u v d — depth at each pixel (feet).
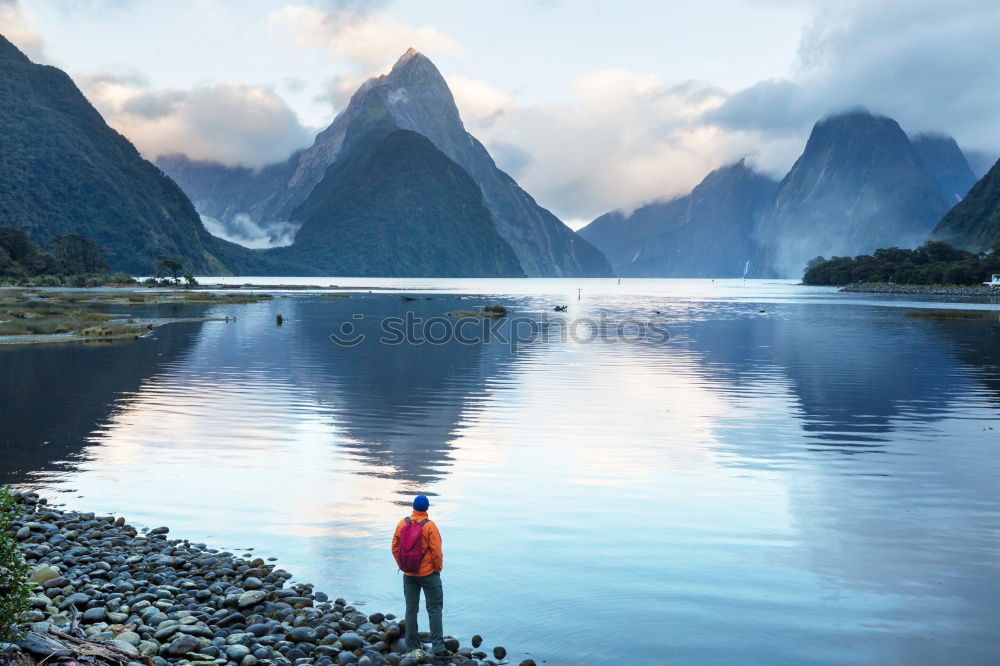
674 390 80.64
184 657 22.27
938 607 26.76
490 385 83.92
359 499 39.75
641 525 35.76
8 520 21.06
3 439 54.08
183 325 174.40
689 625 25.36
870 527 35.47
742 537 34.09
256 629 24.22
